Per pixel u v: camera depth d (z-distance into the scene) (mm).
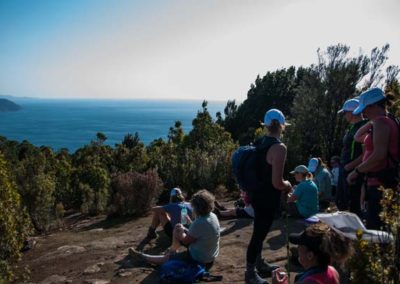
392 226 2801
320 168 9695
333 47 20812
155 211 7559
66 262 7270
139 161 25578
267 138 4828
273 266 5379
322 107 20031
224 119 51406
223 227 8336
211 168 15688
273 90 46438
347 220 3518
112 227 10953
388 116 4297
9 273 6383
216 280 5547
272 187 4777
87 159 36375
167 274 5453
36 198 12297
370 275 2676
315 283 2932
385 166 4148
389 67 20031
